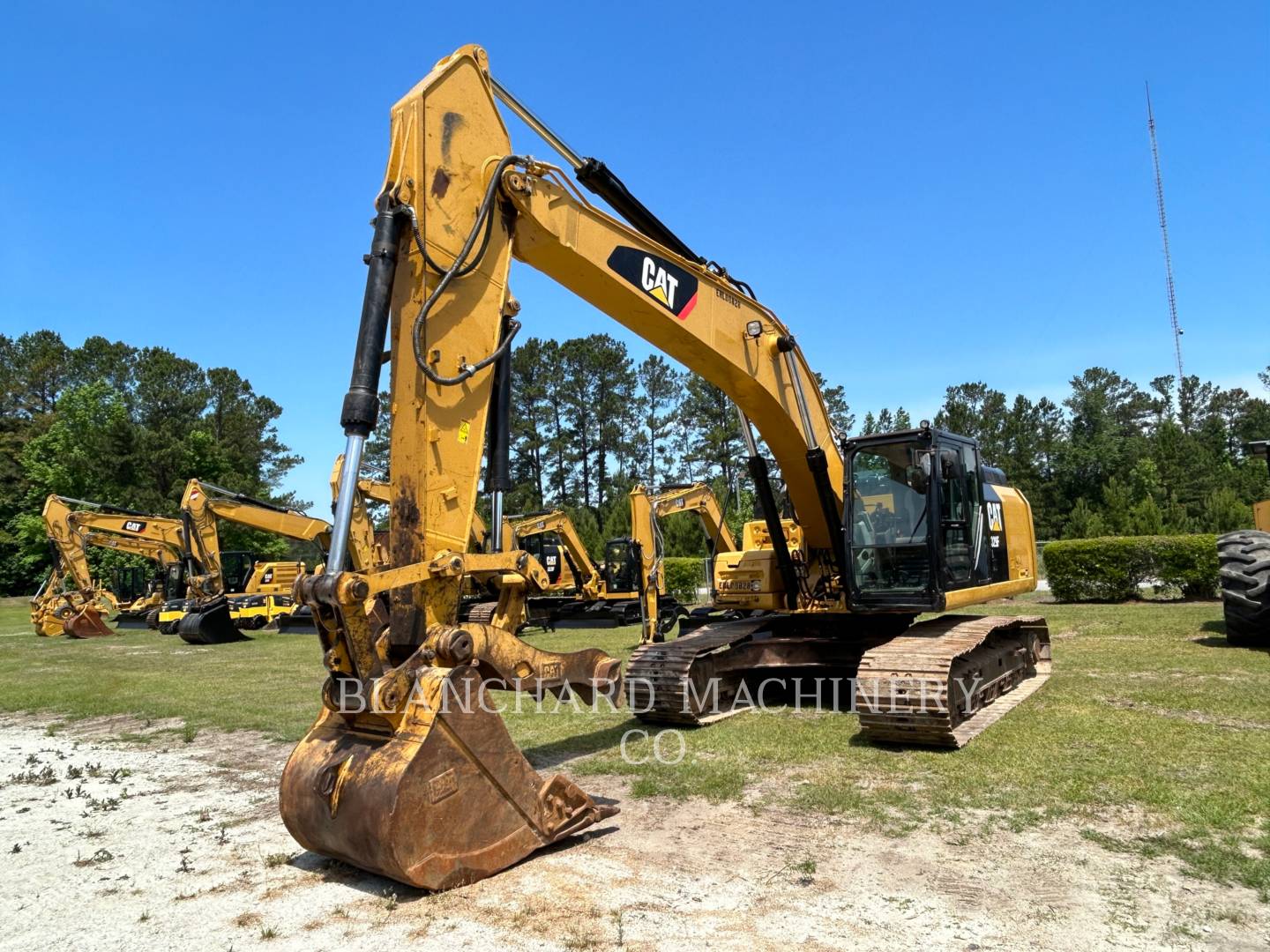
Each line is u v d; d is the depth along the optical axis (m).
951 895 4.27
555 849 5.07
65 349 70.75
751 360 8.20
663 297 7.12
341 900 4.45
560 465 64.38
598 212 6.52
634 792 6.21
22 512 56.84
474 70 5.63
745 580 10.94
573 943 3.83
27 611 43.22
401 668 4.59
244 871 4.99
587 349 64.38
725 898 4.31
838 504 9.47
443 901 4.33
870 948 3.73
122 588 34.81
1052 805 5.52
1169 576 20.30
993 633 9.46
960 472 9.02
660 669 8.41
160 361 59.12
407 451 5.01
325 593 4.43
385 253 4.95
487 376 5.50
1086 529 37.19
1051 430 66.25
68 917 4.41
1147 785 5.74
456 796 4.52
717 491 42.91
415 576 4.82
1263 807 5.28
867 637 9.23
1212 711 7.83
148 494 50.44
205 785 7.16
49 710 11.30
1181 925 3.87
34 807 6.62
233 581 30.44
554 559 23.55
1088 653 11.78
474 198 5.54
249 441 61.09
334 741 4.88
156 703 11.30
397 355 5.09
